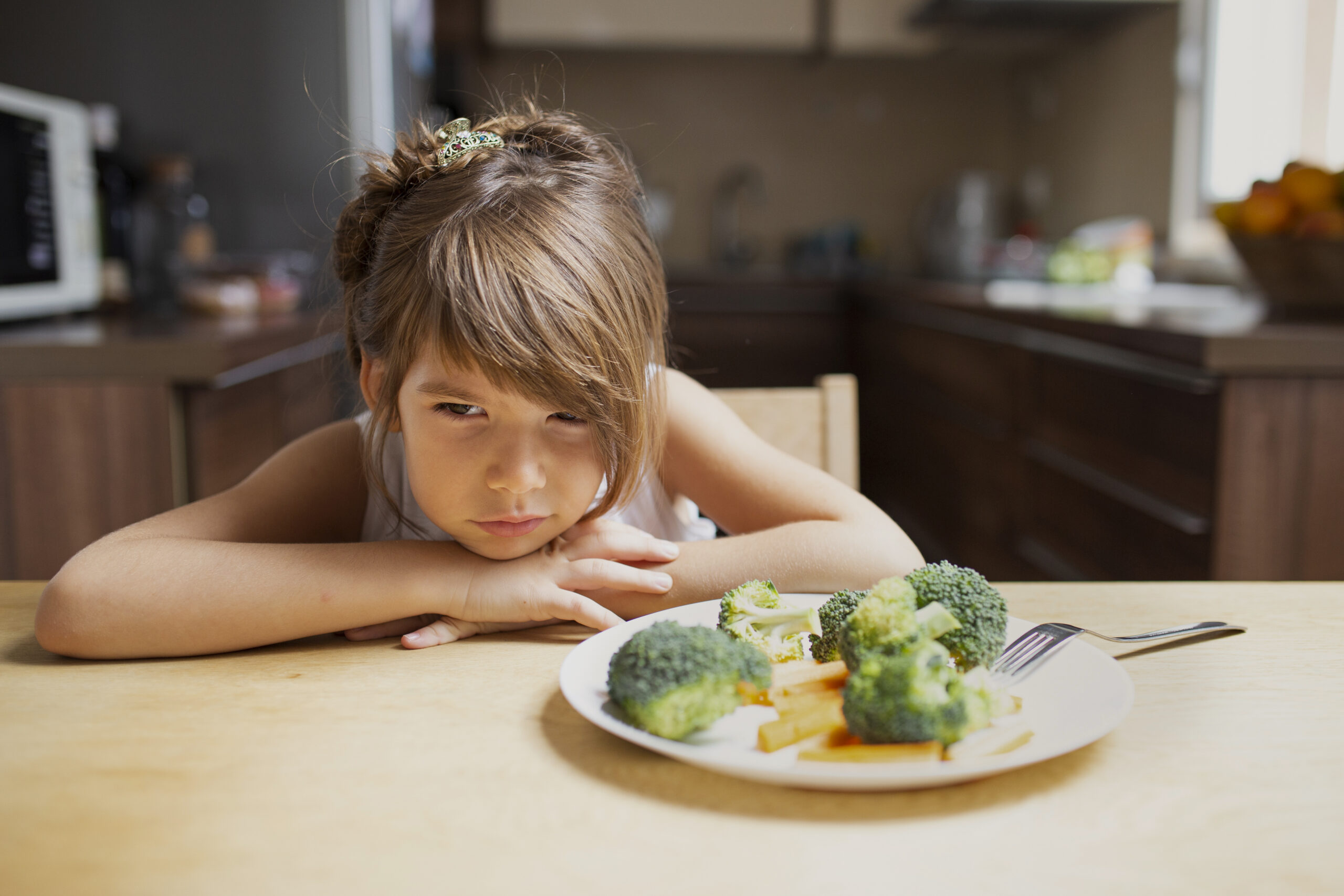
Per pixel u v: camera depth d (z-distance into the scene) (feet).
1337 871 1.36
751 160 15.71
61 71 8.33
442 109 12.42
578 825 1.47
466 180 2.31
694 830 1.46
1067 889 1.32
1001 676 1.90
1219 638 2.23
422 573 2.31
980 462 8.73
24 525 5.29
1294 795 1.55
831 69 15.60
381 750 1.70
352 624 2.25
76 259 6.48
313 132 8.39
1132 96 12.53
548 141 2.64
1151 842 1.43
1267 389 5.13
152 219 7.67
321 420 7.84
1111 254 10.26
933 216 15.02
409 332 2.14
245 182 8.43
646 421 2.55
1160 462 5.76
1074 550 6.92
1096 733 1.60
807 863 1.38
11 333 5.70
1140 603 2.50
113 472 5.28
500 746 1.72
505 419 2.11
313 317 7.23
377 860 1.38
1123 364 6.12
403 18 9.41
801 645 2.09
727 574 2.49
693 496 3.11
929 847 1.41
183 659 2.16
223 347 5.25
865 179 15.85
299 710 1.87
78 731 1.77
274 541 2.80
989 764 1.48
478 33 13.98
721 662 1.65
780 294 13.52
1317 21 9.58
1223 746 1.71
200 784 1.58
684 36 14.15
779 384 13.69
